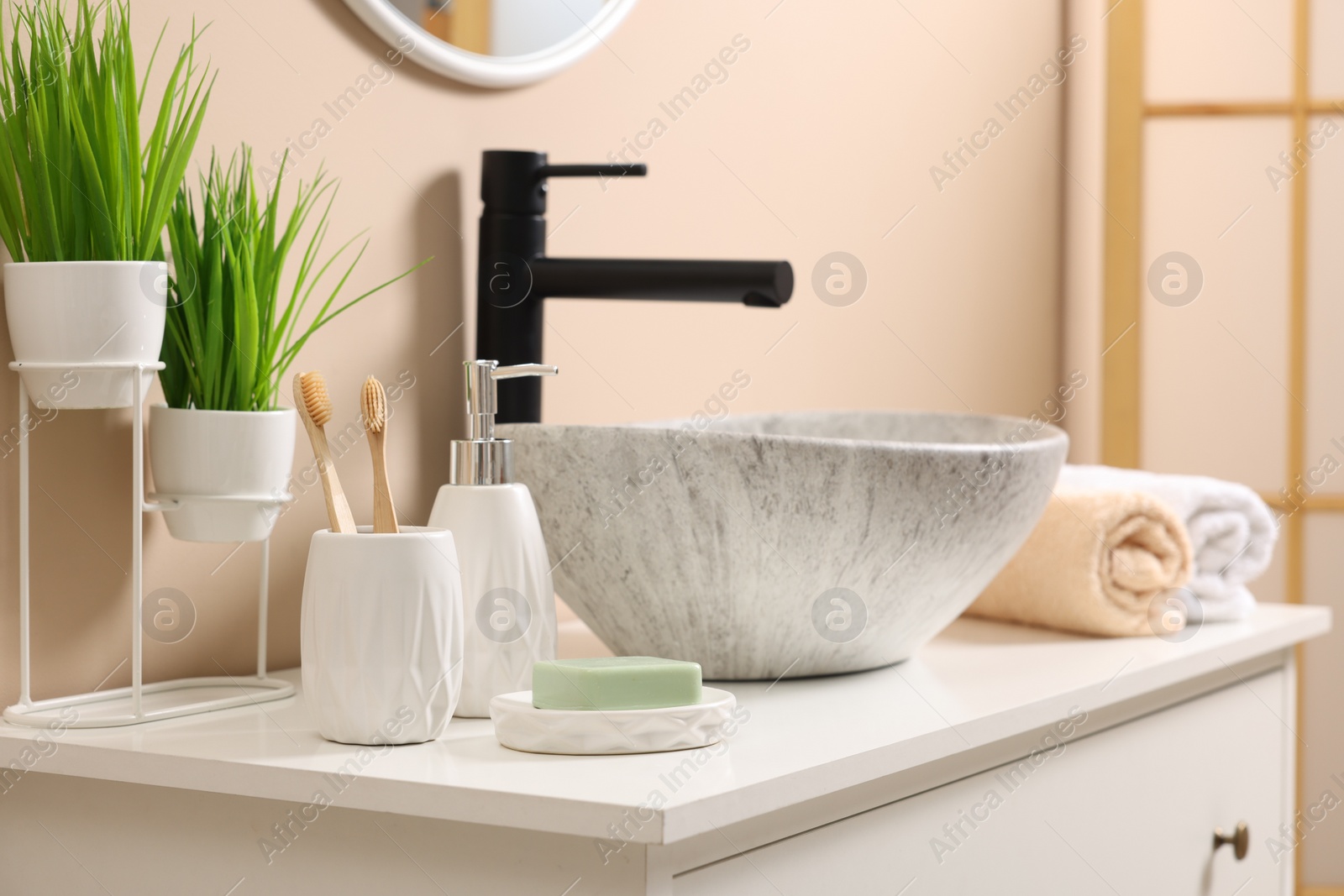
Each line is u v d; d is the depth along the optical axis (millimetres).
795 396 1372
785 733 715
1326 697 1925
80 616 787
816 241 1394
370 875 655
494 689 756
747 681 880
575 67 1122
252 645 890
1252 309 1873
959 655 987
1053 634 1088
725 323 1287
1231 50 1855
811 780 635
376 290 866
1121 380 1839
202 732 717
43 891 750
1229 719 1081
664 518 801
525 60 1061
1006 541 882
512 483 781
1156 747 976
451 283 1019
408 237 982
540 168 975
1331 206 1873
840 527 795
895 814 726
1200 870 1036
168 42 816
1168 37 1864
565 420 1126
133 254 724
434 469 1004
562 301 1119
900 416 1188
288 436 794
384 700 676
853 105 1438
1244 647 1058
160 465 776
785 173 1350
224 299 782
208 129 842
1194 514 1139
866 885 706
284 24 889
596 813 567
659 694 680
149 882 718
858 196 1449
